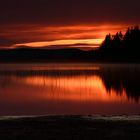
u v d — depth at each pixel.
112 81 103.56
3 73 148.12
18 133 12.14
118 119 14.59
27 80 106.12
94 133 12.21
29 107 46.69
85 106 47.97
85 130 12.59
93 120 14.30
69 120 14.24
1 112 41.31
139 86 83.88
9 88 79.00
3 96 62.47
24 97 60.78
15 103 51.84
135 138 11.63
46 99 57.38
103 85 89.44
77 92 70.38
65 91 72.12
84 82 99.62
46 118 14.70
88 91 72.62
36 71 167.38
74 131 12.44
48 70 179.75
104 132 12.33
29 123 13.63
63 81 102.81
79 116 15.34
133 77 119.81
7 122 13.80
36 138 11.59
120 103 51.41
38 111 42.56
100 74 139.12
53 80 106.38
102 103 51.44
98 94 66.69
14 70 182.12
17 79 110.50
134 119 14.61
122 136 11.87
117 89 77.69
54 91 71.75
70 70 178.25
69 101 54.56
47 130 12.56
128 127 13.03
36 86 84.50
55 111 42.91
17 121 14.01
